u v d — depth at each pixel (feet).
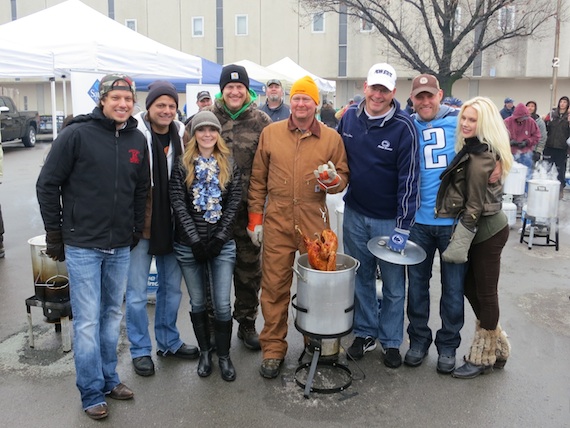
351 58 100.01
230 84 11.97
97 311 10.05
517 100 101.09
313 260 10.87
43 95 107.65
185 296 17.07
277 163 11.57
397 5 83.10
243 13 102.68
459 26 71.26
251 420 10.19
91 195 9.63
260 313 15.60
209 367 11.89
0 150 21.04
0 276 18.31
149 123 11.28
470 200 10.82
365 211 12.13
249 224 12.16
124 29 24.07
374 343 13.15
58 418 10.16
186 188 11.21
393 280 12.17
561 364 12.52
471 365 11.87
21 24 21.90
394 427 10.00
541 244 23.62
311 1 72.95
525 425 10.08
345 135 11.90
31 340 12.96
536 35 86.28
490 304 11.55
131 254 11.39
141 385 11.44
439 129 11.48
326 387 11.35
